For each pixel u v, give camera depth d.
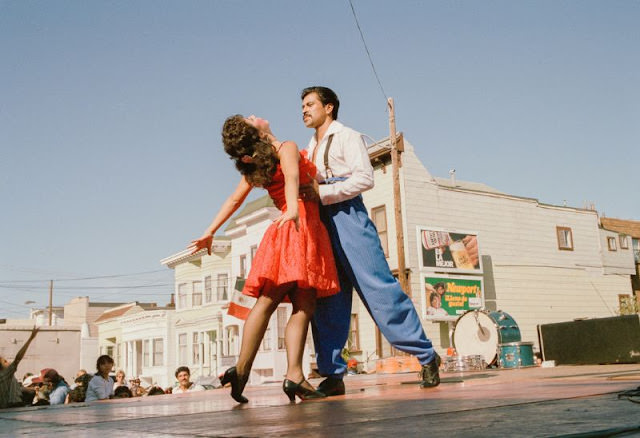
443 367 11.45
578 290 25.38
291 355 2.72
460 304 21.19
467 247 21.95
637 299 27.80
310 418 1.55
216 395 3.92
